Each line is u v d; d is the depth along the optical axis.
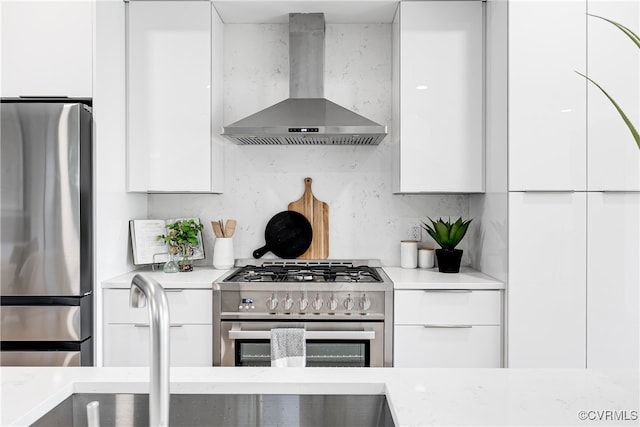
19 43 2.35
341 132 2.55
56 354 2.19
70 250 2.18
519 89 2.34
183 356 2.41
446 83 2.66
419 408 0.94
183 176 2.71
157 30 2.70
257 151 3.07
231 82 3.06
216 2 2.70
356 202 3.06
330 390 1.09
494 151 2.53
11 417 0.91
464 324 2.39
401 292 2.39
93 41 2.34
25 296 2.18
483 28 2.65
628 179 2.32
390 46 3.05
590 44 2.33
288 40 3.05
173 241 2.81
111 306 2.41
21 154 2.17
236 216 3.07
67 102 2.37
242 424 1.09
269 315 2.38
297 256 3.04
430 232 2.81
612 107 2.33
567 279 2.33
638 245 2.32
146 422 1.09
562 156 2.33
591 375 1.14
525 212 2.34
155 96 2.70
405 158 2.66
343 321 2.39
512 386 1.07
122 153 2.66
